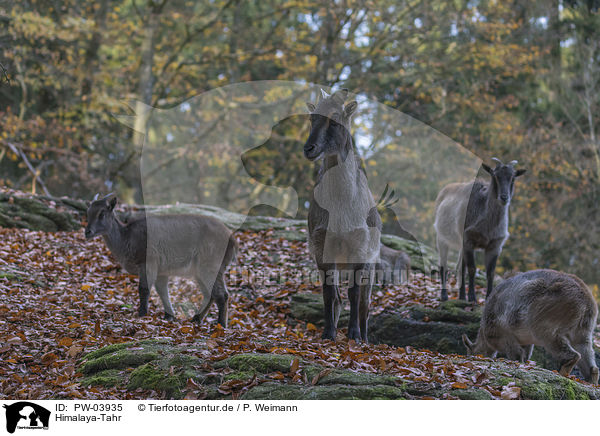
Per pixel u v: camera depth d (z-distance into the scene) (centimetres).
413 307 995
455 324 942
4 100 2373
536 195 2241
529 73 2495
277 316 985
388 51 2314
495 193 994
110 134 2373
